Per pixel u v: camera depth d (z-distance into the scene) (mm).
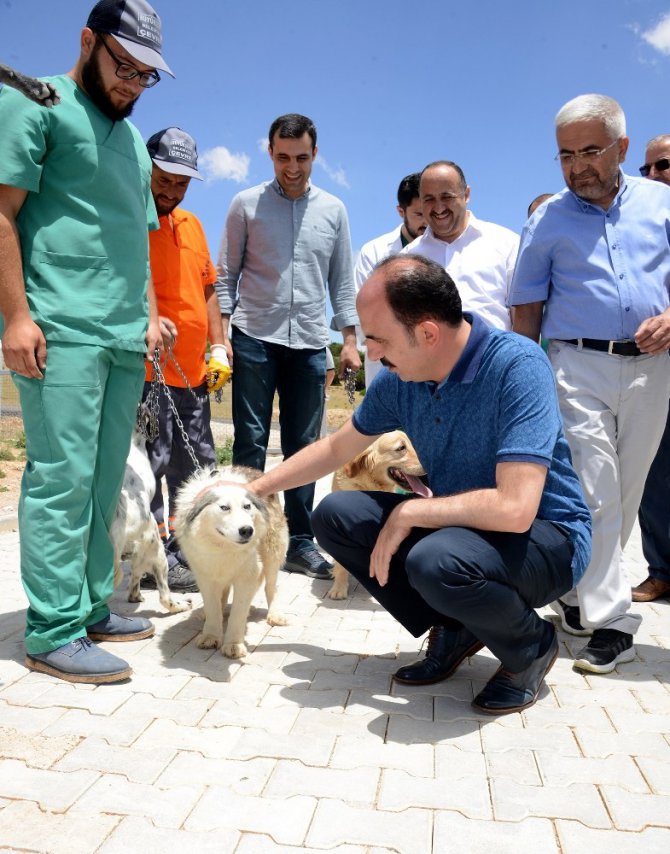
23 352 3365
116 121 3645
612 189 3998
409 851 2262
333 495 3631
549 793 2598
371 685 3592
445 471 3434
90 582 3988
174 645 4129
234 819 2400
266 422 5906
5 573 5543
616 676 3752
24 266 3504
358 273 6305
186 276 5180
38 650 3568
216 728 3061
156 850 2240
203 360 5434
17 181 3248
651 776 2725
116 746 2867
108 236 3592
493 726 3135
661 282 3990
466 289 5031
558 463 3367
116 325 3650
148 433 4711
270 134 5566
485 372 3141
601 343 3967
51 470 3529
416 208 5898
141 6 3393
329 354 6305
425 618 3639
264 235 5695
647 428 4020
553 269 4125
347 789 2594
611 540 3930
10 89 3252
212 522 3881
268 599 4684
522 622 3215
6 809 2430
